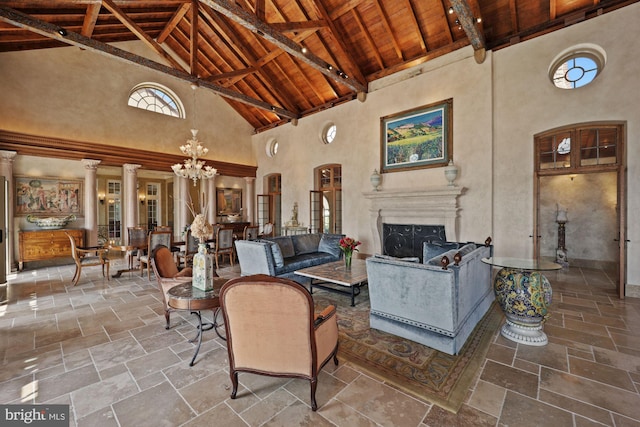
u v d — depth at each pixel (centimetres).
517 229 484
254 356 185
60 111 632
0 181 466
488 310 355
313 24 540
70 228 674
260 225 967
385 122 651
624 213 395
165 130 797
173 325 317
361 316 340
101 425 170
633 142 394
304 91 800
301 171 846
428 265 260
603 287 454
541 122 461
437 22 540
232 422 173
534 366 231
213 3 406
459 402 189
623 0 402
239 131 973
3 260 480
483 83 514
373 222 659
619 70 402
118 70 717
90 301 400
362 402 190
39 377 218
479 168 518
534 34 471
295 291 170
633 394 195
